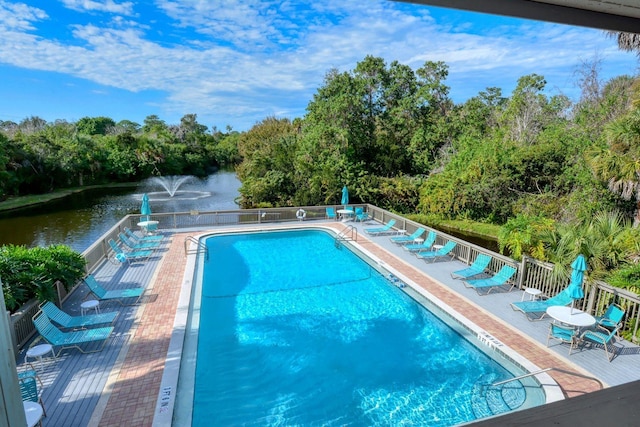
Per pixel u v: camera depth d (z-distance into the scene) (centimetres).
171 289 1068
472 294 1028
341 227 1770
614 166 1371
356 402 666
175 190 3962
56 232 2320
